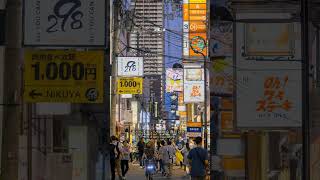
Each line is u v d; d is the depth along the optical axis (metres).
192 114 47.41
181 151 37.91
